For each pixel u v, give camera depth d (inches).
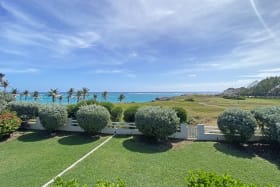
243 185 147.6
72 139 546.6
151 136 525.0
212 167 369.7
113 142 514.6
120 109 676.7
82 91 2945.4
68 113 658.8
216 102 2156.7
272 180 325.7
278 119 439.2
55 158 412.8
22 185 305.0
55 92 2775.6
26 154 439.2
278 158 413.4
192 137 536.7
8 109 664.4
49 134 595.5
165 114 506.3
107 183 157.6
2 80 1245.1
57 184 154.2
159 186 303.4
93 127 553.3
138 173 346.3
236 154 430.3
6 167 373.1
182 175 339.6
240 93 4394.7
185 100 2509.8
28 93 2928.2
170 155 428.8
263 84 4114.2
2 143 523.8
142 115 514.0
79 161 396.5
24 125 651.5
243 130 467.2
